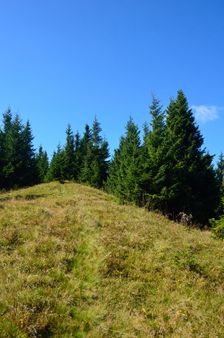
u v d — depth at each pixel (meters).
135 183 30.88
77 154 72.31
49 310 9.45
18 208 19.64
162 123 41.88
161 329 9.43
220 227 19.52
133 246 14.94
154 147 32.97
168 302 10.99
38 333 8.54
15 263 11.76
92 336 8.76
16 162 62.06
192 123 36.38
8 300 9.33
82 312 9.68
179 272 12.99
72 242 14.56
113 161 58.88
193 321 9.98
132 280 12.07
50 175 70.62
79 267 12.50
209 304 11.20
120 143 58.81
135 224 18.47
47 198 28.12
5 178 61.28
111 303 10.39
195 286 12.22
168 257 14.12
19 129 63.34
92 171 65.81
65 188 42.72
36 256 12.73
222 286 12.75
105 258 13.02
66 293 10.40
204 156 34.97
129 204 30.02
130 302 10.64
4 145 62.56
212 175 34.81
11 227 15.42
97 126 69.25
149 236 16.66
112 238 15.35
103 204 24.34
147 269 13.01
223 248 17.20
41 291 10.17
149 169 30.98
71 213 19.14
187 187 31.91
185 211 31.64
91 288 11.09
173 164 33.31
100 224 17.39
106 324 9.30
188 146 35.31
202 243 17.41
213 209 33.75
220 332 9.67
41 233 15.02
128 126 52.16
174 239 17.05
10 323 8.44
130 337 8.90
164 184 30.69
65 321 9.18
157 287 11.84
